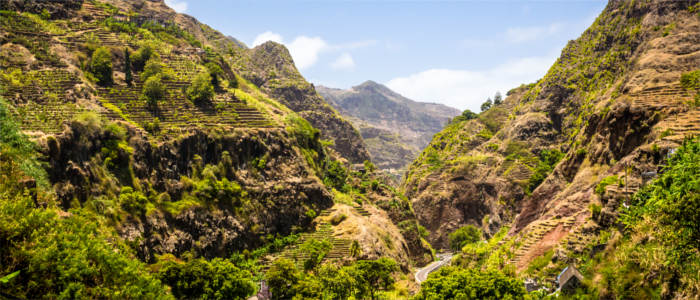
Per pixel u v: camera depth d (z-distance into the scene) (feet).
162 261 325.62
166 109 465.06
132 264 200.23
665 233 137.59
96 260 181.37
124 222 328.90
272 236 425.28
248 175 444.14
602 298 152.56
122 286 180.96
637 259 145.07
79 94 421.18
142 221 340.39
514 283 241.35
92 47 501.56
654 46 424.87
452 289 252.21
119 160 360.69
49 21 538.06
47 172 302.04
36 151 301.02
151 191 368.27
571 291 193.36
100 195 332.19
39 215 172.24
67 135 331.57
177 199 384.88
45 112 374.63
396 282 408.46
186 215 371.97
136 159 371.35
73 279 163.53
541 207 411.95
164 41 622.54
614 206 254.88
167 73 516.32
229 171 433.48
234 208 411.13
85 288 165.78
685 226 128.67
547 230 314.55
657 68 383.04
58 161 315.37
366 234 440.04
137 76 508.12
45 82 421.18
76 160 330.13
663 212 139.44
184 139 414.21
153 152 386.11
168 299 204.95
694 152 150.82
